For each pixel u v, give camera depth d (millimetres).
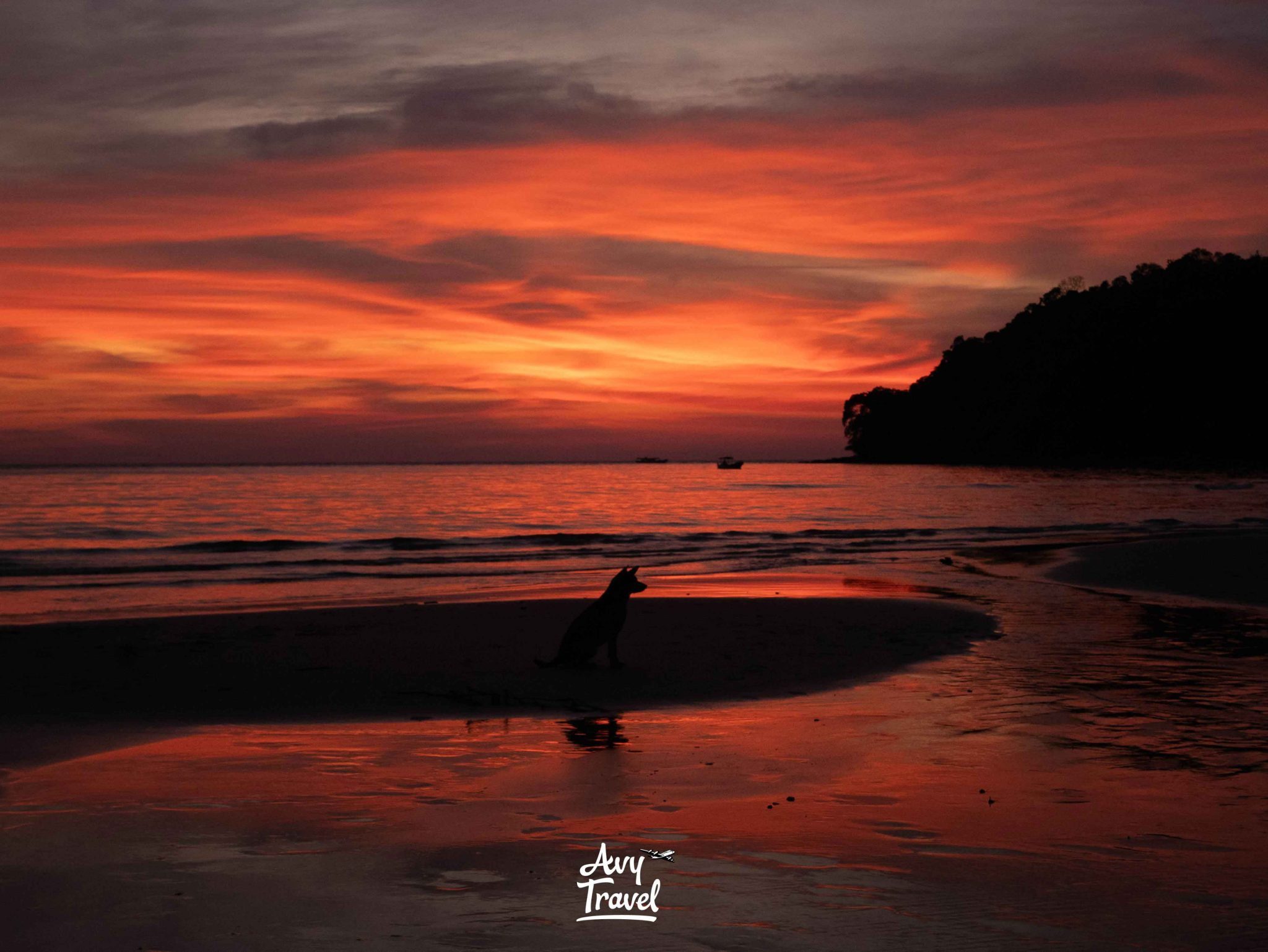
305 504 53594
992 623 13250
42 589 19203
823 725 7812
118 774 6379
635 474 152625
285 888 4285
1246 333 134375
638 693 9195
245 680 9734
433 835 5051
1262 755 6695
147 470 175625
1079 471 115125
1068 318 164250
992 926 3871
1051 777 6180
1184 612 14445
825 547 28469
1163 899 4172
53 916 3965
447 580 20922
